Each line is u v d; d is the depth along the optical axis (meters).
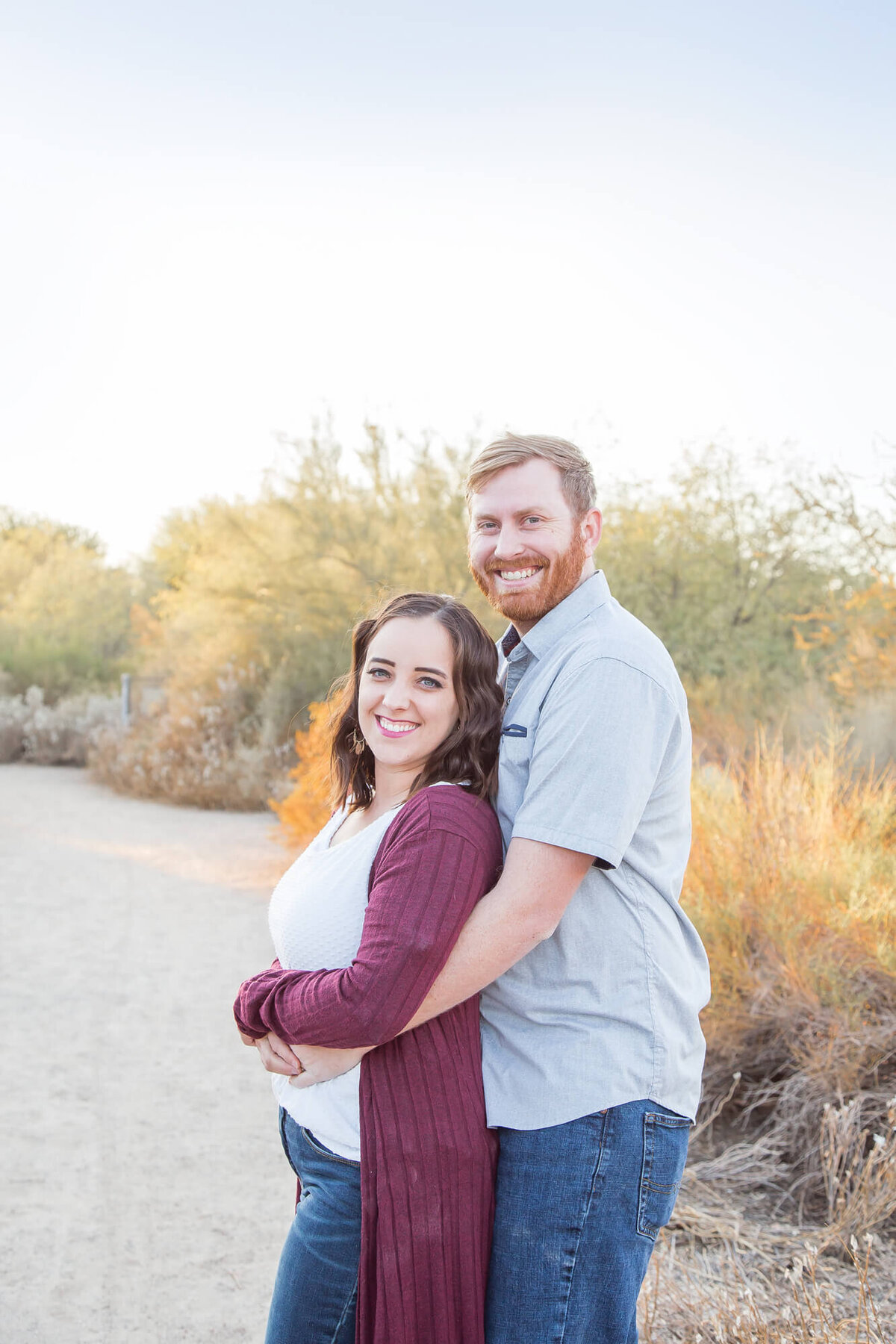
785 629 9.97
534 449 2.01
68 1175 3.48
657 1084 1.80
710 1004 3.76
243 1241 3.12
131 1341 2.64
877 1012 3.62
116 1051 4.54
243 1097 4.13
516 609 2.04
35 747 15.30
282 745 11.35
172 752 11.73
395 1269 1.69
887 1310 2.56
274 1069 1.83
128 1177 3.48
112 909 6.89
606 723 1.74
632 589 10.63
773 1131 3.41
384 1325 1.69
